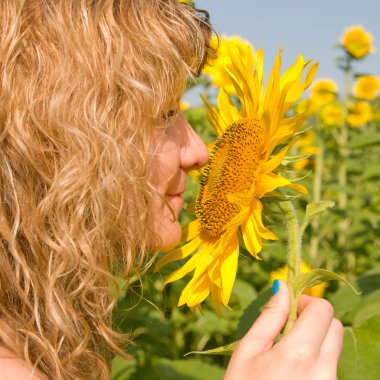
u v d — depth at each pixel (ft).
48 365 5.75
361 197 26.25
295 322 6.27
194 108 15.89
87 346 6.64
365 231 21.79
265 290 8.79
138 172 5.96
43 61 5.71
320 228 21.44
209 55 6.84
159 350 12.65
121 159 5.84
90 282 5.96
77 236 5.79
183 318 14.34
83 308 6.16
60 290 5.91
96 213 5.82
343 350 7.72
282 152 6.48
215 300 6.88
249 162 6.75
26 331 5.66
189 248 7.16
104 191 5.85
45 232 5.75
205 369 10.97
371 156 29.58
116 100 5.90
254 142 6.75
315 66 6.38
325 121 22.34
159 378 10.80
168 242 6.53
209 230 6.98
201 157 6.61
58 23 5.72
